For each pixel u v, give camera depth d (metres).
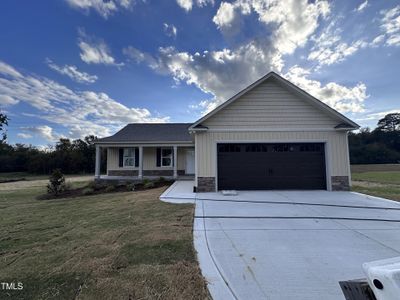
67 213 7.07
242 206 6.98
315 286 2.74
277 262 3.36
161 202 7.73
